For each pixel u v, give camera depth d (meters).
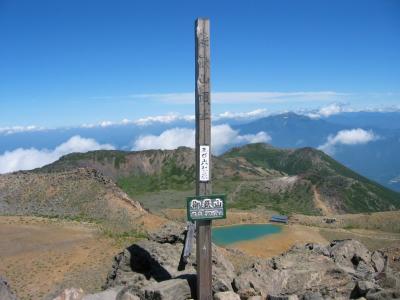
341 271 16.92
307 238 120.69
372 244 111.12
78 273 48.44
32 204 105.25
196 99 13.70
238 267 41.28
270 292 15.26
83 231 72.25
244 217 155.12
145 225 90.25
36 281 46.94
